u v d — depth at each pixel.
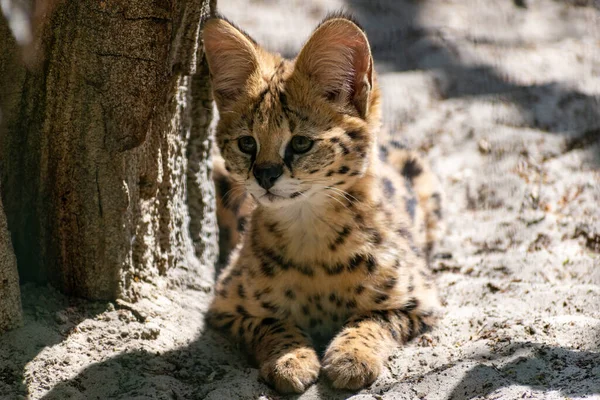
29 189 7.99
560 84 14.71
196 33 7.71
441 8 18.61
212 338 8.52
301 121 7.80
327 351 7.74
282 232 8.20
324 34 7.84
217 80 8.17
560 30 17.48
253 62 8.16
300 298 8.32
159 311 8.43
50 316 7.86
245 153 7.99
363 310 8.35
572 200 11.78
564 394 6.49
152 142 8.20
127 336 7.95
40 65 7.59
